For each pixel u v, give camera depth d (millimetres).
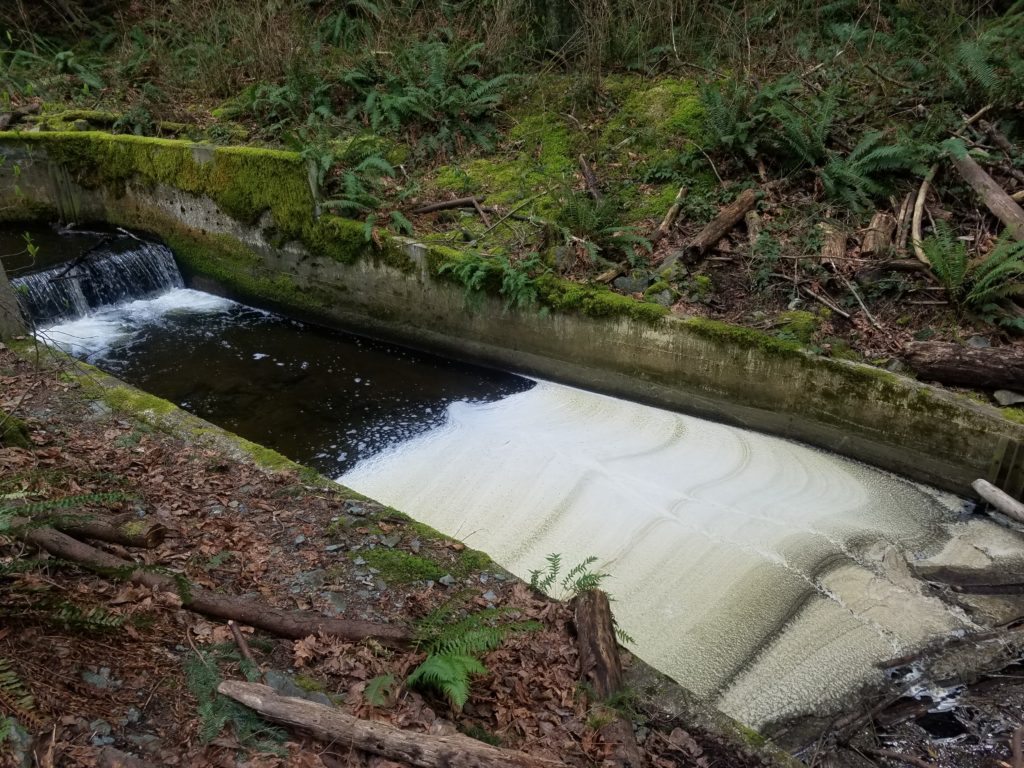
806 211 9672
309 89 13078
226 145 11945
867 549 6586
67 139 12453
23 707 3057
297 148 11078
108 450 6035
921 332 8062
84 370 7539
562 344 9422
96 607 3615
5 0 15844
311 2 15492
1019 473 6910
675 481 7551
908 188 9492
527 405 9180
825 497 7320
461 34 14062
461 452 8180
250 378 9727
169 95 13633
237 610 4176
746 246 9469
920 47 11648
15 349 7762
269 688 3562
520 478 7719
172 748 3264
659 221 10195
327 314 11195
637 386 9102
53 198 12891
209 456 6230
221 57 14148
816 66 11492
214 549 4965
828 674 5359
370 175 11133
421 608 4715
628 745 3826
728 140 10344
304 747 3395
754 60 12039
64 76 14312
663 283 9062
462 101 12422
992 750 4742
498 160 11898
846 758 4715
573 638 4574
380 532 5496
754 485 7488
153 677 3594
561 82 13062
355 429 8688
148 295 12164
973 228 8859
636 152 11422
